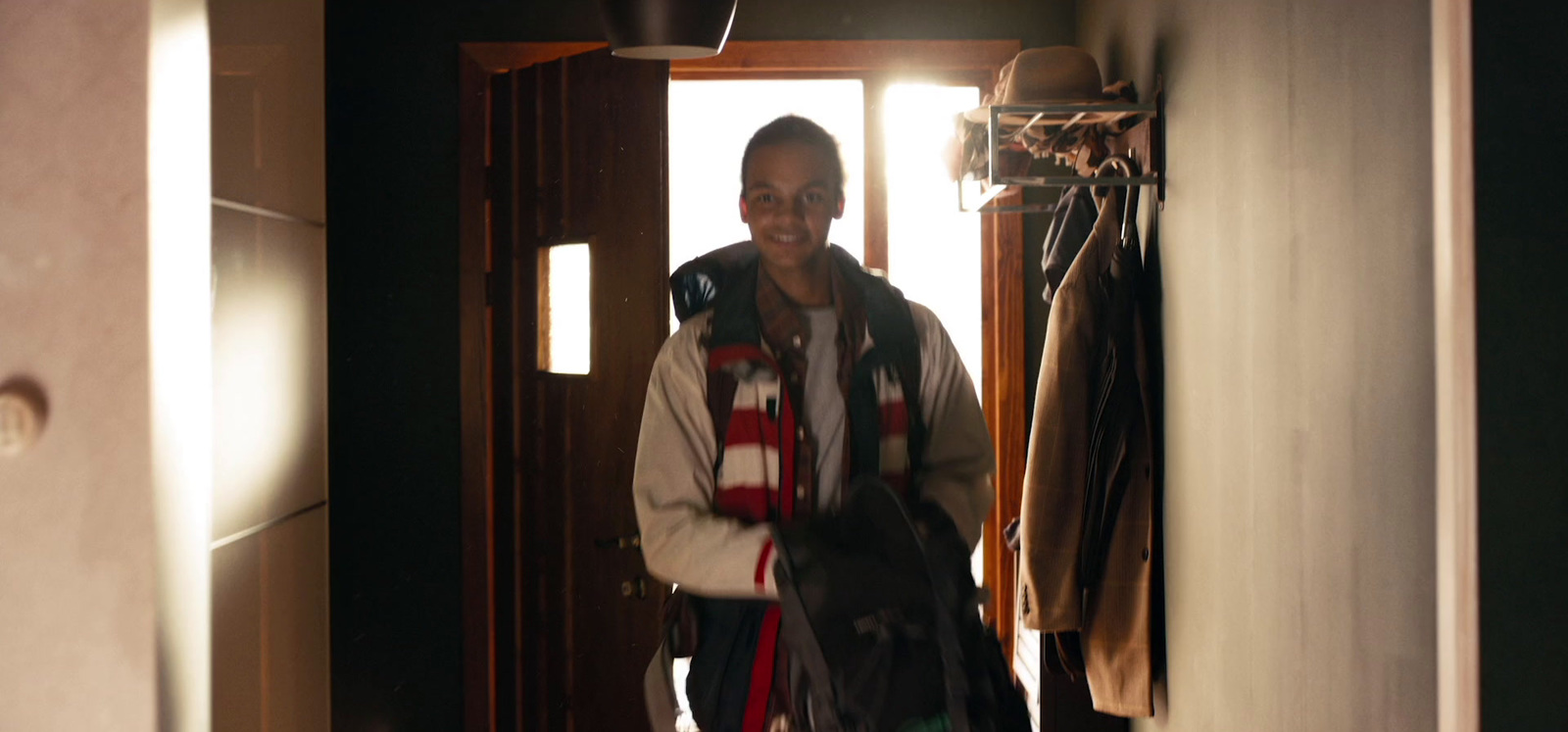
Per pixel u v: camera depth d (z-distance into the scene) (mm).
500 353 3389
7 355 999
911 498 1680
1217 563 2121
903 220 3586
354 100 3389
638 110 2979
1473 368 1209
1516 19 1204
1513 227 1205
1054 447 2428
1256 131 1870
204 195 1109
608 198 3035
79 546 1004
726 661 1613
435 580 3420
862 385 1659
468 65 3398
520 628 3338
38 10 1001
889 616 1506
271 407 1592
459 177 3396
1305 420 1685
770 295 1675
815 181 1673
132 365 1003
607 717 3074
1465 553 1215
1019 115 2439
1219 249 2076
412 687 3422
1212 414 2133
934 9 3385
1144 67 2594
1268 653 1860
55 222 1000
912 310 1756
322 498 1838
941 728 1494
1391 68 1388
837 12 3385
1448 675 1233
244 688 1476
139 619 1009
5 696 1010
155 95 1010
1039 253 3385
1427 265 1302
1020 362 3385
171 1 1037
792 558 1508
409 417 3408
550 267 3277
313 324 1786
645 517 1591
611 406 3025
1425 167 1304
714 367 1625
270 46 1580
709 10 1500
